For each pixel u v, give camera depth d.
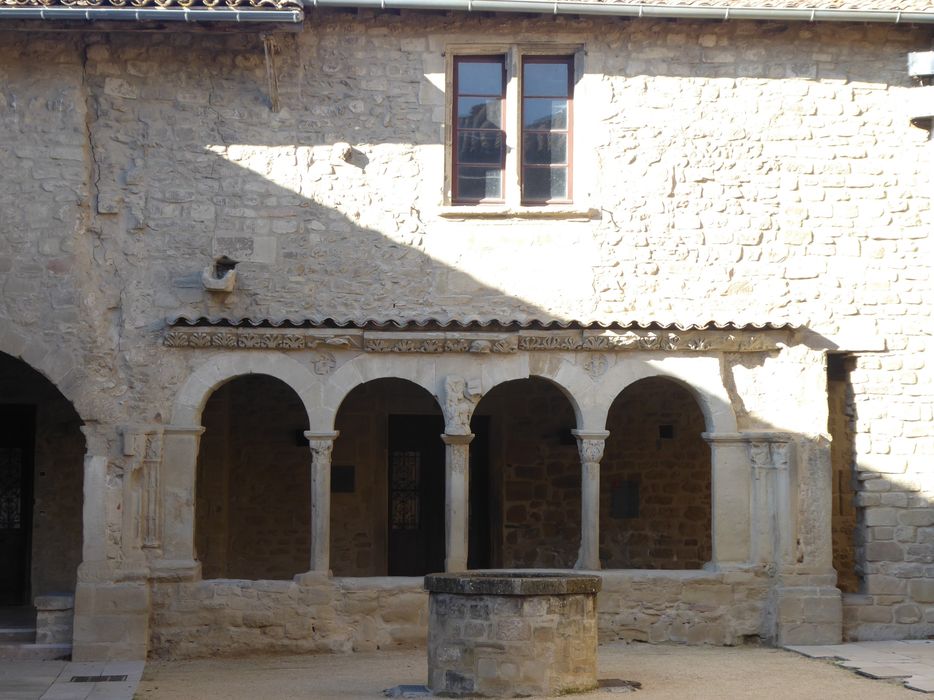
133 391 13.02
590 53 13.75
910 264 13.77
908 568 13.52
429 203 13.57
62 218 12.98
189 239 13.29
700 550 15.59
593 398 13.38
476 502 16.91
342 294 13.41
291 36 13.53
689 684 10.55
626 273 13.62
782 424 13.55
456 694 9.88
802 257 13.73
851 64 13.91
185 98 13.41
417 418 17.00
